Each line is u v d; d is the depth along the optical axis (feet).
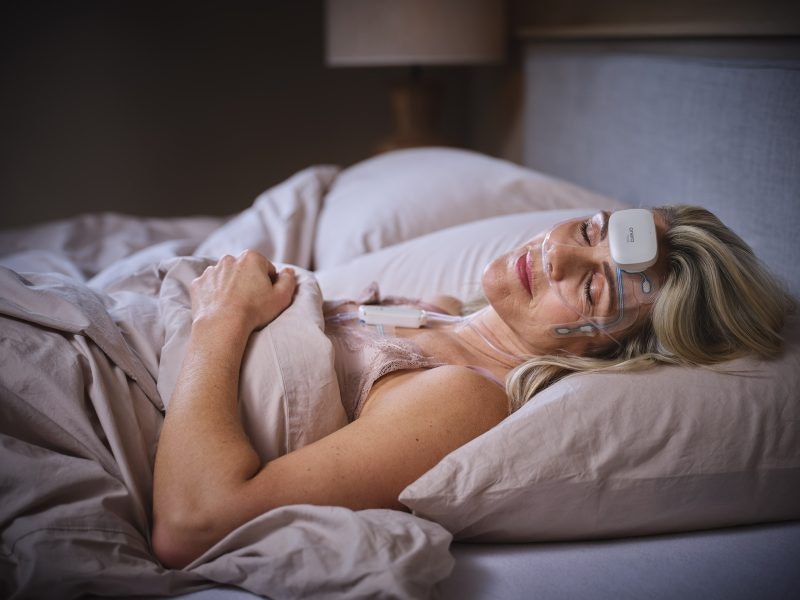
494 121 10.31
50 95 11.10
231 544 2.94
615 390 3.36
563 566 3.14
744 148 4.72
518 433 3.23
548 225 5.17
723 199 4.96
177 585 2.92
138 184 11.66
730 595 2.97
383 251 5.45
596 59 6.81
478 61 8.57
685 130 5.38
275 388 3.38
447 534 2.96
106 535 2.90
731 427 3.31
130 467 3.21
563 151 7.72
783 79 4.39
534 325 3.83
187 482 3.01
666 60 5.66
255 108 11.76
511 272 3.85
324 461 3.12
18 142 11.14
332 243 6.14
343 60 8.76
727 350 3.61
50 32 10.92
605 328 3.72
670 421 3.29
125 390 3.45
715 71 5.02
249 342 3.55
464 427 3.36
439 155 7.04
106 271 5.73
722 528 3.47
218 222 8.17
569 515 3.25
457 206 6.03
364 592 2.69
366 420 3.30
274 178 12.05
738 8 5.08
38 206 11.41
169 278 4.06
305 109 11.89
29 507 2.90
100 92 11.25
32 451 3.05
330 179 7.39
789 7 4.56
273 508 3.01
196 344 3.42
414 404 3.36
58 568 2.76
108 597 2.87
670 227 3.77
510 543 3.39
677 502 3.28
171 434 3.11
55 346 3.37
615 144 6.49
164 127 11.55
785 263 4.37
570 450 3.21
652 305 3.67
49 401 3.22
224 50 11.50
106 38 11.10
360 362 3.71
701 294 3.61
